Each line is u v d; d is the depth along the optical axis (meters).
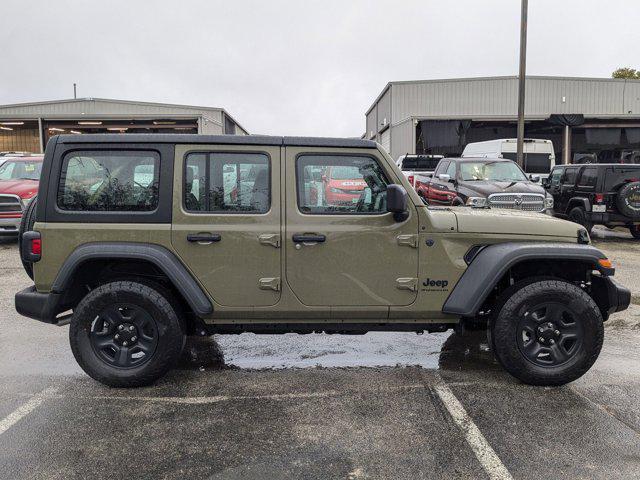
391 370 4.27
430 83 29.58
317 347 4.87
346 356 4.62
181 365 4.40
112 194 3.79
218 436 3.17
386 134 32.28
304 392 3.82
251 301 3.84
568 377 3.82
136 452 2.98
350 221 3.82
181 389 3.88
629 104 29.78
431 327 4.11
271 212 3.80
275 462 2.87
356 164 3.86
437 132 26.48
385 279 3.86
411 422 3.33
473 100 29.59
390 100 30.02
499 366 4.34
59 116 31.91
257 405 3.60
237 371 4.26
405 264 3.85
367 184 3.86
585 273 4.18
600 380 4.01
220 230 3.76
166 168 3.77
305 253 3.80
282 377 4.12
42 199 3.76
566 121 27.09
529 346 3.87
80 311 3.79
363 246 3.82
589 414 3.43
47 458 2.92
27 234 3.76
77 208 3.78
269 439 3.13
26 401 3.67
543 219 4.05
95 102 32.75
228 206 3.82
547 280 3.87
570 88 29.52
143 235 3.75
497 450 2.99
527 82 29.36
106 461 2.89
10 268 8.49
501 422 3.33
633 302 6.39
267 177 3.83
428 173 14.31
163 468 2.82
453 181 11.35
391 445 3.05
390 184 3.78
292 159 3.81
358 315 3.90
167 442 3.10
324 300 3.85
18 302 3.81
